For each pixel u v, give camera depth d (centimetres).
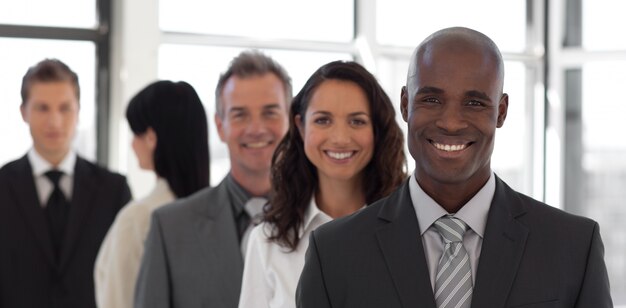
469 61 155
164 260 246
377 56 580
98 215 374
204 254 245
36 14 500
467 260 160
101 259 280
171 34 524
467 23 612
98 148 513
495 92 157
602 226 624
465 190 163
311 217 220
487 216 163
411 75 161
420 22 598
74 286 364
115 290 267
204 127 283
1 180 368
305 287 170
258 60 262
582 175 629
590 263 160
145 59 511
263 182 258
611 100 618
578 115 629
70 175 379
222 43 536
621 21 616
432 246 163
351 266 165
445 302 158
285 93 265
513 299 156
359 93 218
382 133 221
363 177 225
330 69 220
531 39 632
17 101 491
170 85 281
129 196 386
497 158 626
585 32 626
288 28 559
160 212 251
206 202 254
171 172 279
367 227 168
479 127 156
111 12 514
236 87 258
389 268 162
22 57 495
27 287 358
